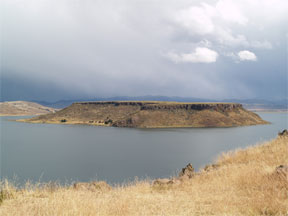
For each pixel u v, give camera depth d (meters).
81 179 61.28
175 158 94.19
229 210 6.72
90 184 10.16
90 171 73.94
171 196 8.71
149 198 8.41
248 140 124.62
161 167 78.69
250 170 10.43
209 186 9.73
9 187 8.65
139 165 82.62
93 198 7.95
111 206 7.14
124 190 9.76
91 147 126.56
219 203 7.31
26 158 99.38
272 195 7.41
